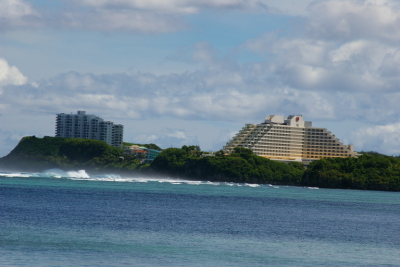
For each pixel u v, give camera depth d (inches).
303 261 4357.8
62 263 3909.9
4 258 3976.4
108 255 4234.7
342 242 5428.2
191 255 4375.0
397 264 4372.5
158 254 4355.3
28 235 4926.2
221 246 4830.2
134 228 5679.1
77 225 5703.7
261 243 5098.4
